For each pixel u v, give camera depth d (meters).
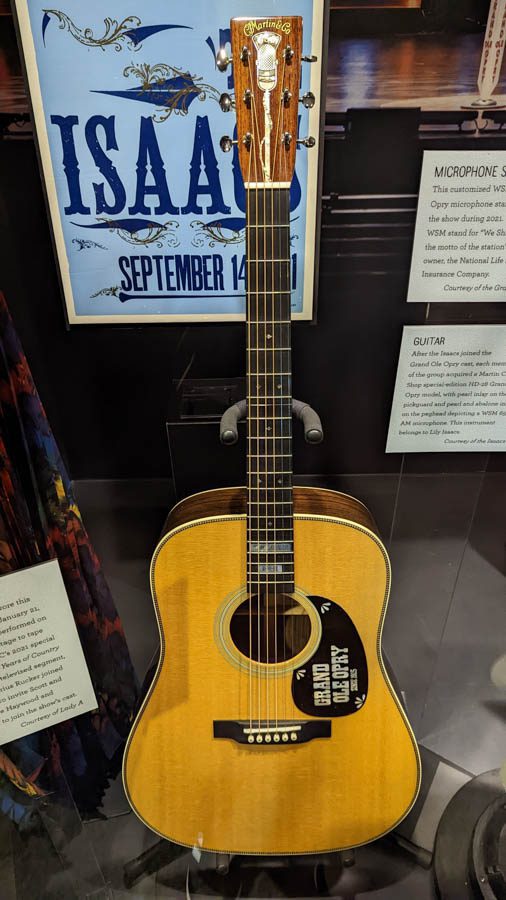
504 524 1.74
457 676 1.50
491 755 1.36
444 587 1.67
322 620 1.04
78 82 1.12
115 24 1.07
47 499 1.07
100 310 1.36
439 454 1.62
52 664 1.06
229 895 1.19
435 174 1.21
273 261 0.91
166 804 1.11
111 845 1.26
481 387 1.49
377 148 1.18
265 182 0.88
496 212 1.24
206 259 1.31
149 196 1.23
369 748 1.08
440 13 1.06
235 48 0.80
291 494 0.98
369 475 1.64
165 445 1.56
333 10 1.06
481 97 1.13
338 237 1.28
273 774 1.09
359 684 1.06
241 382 1.45
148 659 1.52
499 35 1.07
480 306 1.37
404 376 1.47
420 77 1.12
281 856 1.23
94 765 1.32
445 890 1.14
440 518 1.70
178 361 1.43
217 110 1.15
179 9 1.06
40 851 1.19
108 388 1.46
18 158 1.19
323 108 1.14
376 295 1.35
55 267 1.30
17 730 1.08
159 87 1.13
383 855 1.23
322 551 1.01
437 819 1.27
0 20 1.06
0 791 1.13
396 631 1.59
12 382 0.95
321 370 1.46
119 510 1.64
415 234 1.28
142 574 1.68
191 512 1.02
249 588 1.02
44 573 0.98
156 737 1.08
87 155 1.19
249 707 1.08
